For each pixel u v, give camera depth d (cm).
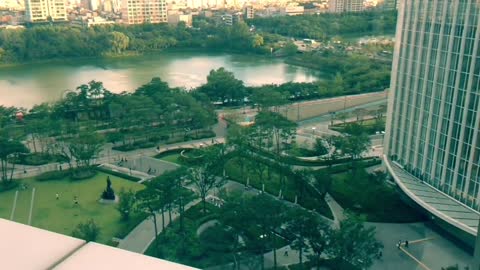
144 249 5719
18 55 19488
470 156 5766
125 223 6425
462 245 5703
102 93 12156
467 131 5788
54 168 8444
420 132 6756
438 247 5697
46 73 17888
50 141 8956
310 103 12781
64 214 6769
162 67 19025
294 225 4825
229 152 8075
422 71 6619
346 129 9281
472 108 5684
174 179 5822
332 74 17225
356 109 11762
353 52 18962
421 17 6569
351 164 8144
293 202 6950
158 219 6456
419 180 6762
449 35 5988
